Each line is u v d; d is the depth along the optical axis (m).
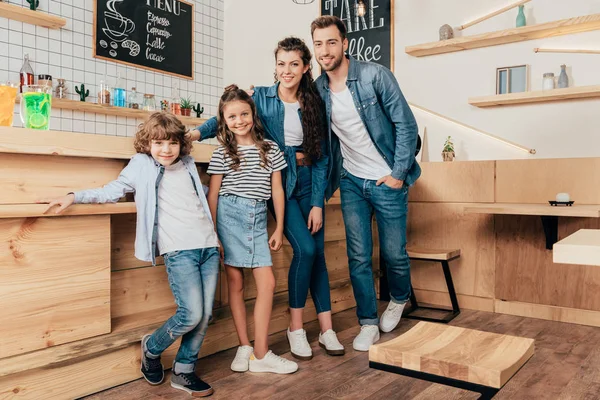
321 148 2.26
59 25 3.60
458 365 0.91
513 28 3.18
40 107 1.74
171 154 1.79
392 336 2.58
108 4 3.96
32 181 1.65
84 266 1.78
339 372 2.05
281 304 2.64
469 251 3.21
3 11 3.31
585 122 3.10
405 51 3.64
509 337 1.08
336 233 3.11
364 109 2.32
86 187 1.80
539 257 2.97
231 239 2.02
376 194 2.45
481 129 3.46
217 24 4.79
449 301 3.31
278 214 2.12
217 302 2.29
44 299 1.68
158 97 4.32
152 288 2.11
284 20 4.43
